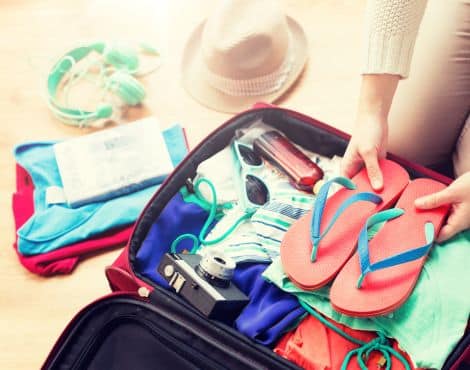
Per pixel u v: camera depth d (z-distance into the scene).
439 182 0.97
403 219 0.92
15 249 1.19
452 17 1.03
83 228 1.18
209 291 0.87
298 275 0.89
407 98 1.09
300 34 1.42
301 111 1.33
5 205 1.27
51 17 1.56
